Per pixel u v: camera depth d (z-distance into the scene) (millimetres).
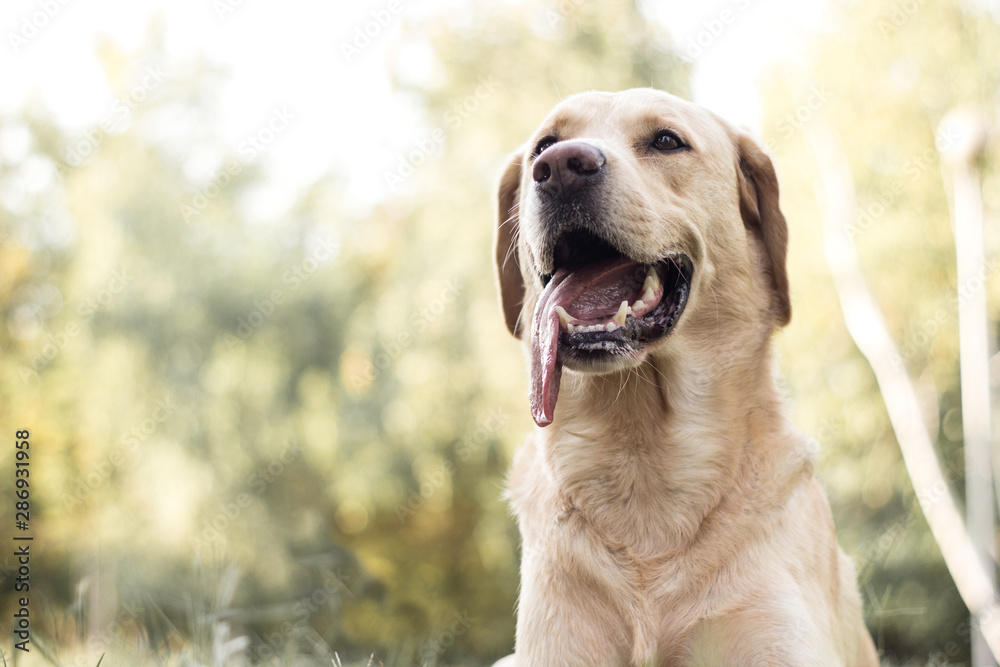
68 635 4402
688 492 3148
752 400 3373
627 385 3211
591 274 3311
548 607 3195
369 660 4387
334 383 15398
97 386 14555
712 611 3025
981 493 10664
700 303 3402
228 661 3887
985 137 10672
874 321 12438
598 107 3652
